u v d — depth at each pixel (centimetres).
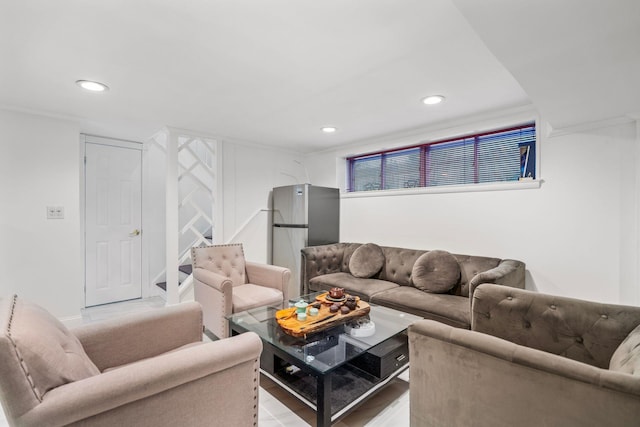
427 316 248
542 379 103
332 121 318
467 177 328
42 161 288
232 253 334
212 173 392
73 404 92
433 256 301
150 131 359
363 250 362
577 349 150
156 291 420
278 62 192
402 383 213
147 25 154
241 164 413
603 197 235
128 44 172
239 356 125
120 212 392
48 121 291
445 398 127
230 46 174
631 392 87
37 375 93
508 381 110
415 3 138
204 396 118
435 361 130
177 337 174
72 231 303
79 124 312
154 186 419
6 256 271
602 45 131
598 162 237
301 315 201
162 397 108
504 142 303
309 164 479
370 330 197
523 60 145
